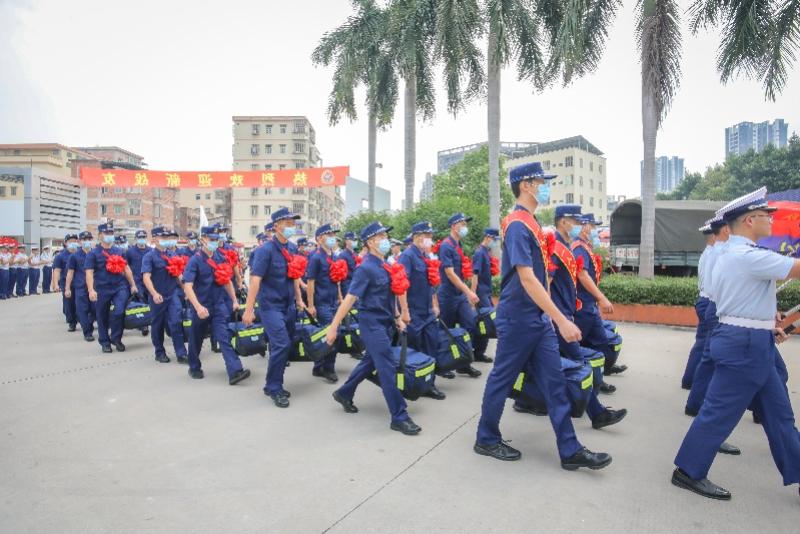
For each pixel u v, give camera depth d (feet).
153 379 20.88
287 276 18.54
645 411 16.56
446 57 44.60
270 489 11.13
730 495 10.71
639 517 9.96
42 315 42.16
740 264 10.59
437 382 20.45
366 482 11.46
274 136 219.00
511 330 12.16
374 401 17.93
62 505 10.44
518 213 12.23
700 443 10.86
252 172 69.31
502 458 12.67
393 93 58.59
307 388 19.71
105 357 25.34
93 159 174.29
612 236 60.59
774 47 32.14
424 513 10.10
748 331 10.55
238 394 18.70
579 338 11.16
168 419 15.81
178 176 68.95
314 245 35.06
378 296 15.28
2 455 12.96
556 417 12.10
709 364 15.29
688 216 53.57
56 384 19.97
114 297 26.55
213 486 11.28
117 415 16.17
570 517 9.95
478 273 24.35
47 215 95.71
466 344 18.97
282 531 9.48
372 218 53.83
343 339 20.43
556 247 15.40
